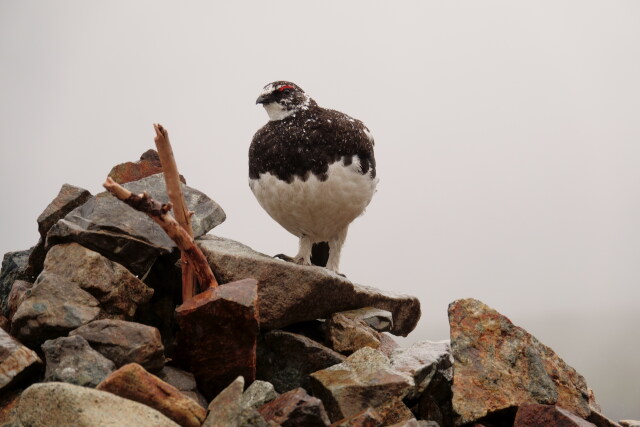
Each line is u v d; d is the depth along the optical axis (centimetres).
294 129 1306
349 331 1039
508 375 990
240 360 902
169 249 1039
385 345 1102
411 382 890
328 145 1298
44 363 873
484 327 1024
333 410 881
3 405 838
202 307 861
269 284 1005
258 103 1337
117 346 852
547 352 1031
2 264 1191
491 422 996
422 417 959
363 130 1370
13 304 1027
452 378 988
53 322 898
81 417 689
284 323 1021
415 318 1293
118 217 1049
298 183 1304
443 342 1045
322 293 1042
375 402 880
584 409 999
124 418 711
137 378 771
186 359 910
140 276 1031
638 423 1155
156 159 1271
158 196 1134
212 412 793
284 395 831
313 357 980
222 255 1010
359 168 1320
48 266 982
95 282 956
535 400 974
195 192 1174
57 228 1012
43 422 707
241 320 873
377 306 1190
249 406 834
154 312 1058
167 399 778
